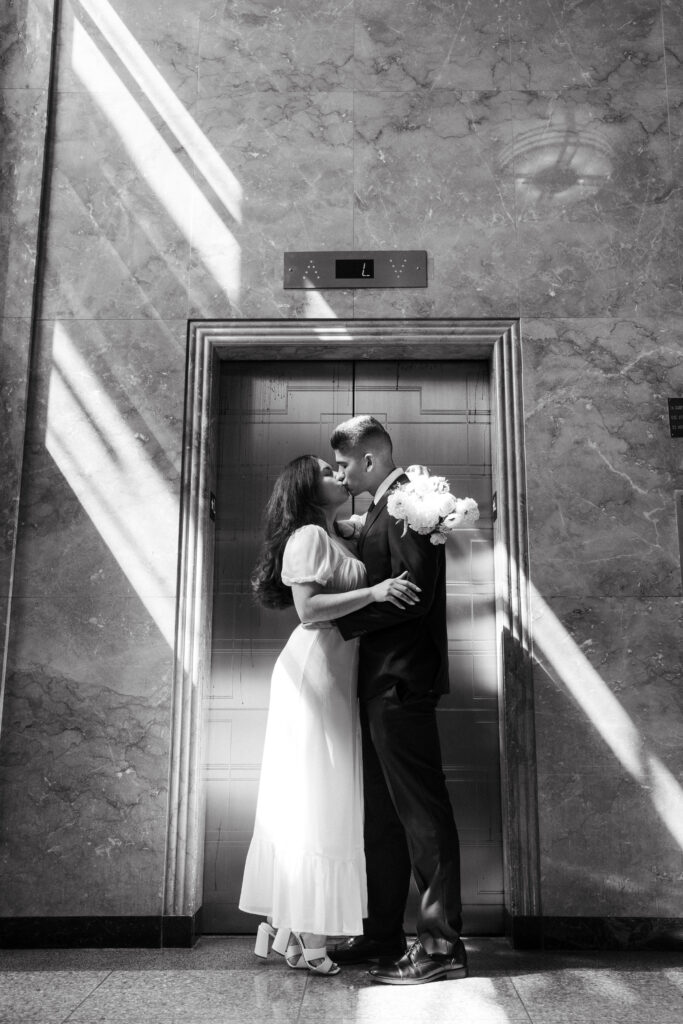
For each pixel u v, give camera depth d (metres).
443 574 3.23
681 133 4.05
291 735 3.14
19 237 4.00
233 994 2.87
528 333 3.90
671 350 3.88
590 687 3.63
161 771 3.59
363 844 3.12
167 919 3.49
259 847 3.14
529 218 3.99
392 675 3.06
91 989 2.92
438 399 4.10
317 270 3.96
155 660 3.67
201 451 3.86
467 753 3.81
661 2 4.18
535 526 3.75
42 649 3.69
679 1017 2.64
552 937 3.45
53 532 3.79
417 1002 2.78
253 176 4.05
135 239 4.01
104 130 4.11
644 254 3.96
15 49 4.18
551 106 4.09
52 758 3.60
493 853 3.73
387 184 4.03
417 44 4.15
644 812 3.53
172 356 3.91
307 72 4.13
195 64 4.15
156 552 3.76
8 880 3.52
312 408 4.11
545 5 4.18
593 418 3.83
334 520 3.46
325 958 3.09
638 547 3.73
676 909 3.46
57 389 3.90
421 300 3.93
